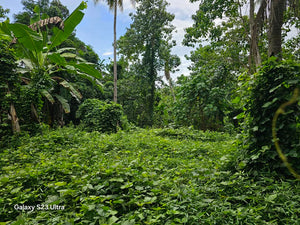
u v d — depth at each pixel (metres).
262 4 6.46
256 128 3.33
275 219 2.27
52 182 3.30
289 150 3.12
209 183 3.22
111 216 2.48
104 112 11.71
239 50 12.52
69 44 16.09
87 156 4.73
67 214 2.53
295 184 2.91
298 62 3.30
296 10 5.84
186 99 10.22
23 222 2.33
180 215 2.38
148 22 20.41
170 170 3.72
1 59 6.55
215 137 7.59
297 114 3.18
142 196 2.84
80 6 7.71
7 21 7.95
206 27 12.44
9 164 4.54
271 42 5.82
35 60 9.21
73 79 14.13
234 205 2.64
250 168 3.47
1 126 6.68
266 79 3.46
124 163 3.85
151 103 21.33
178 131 8.38
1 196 3.03
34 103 7.71
